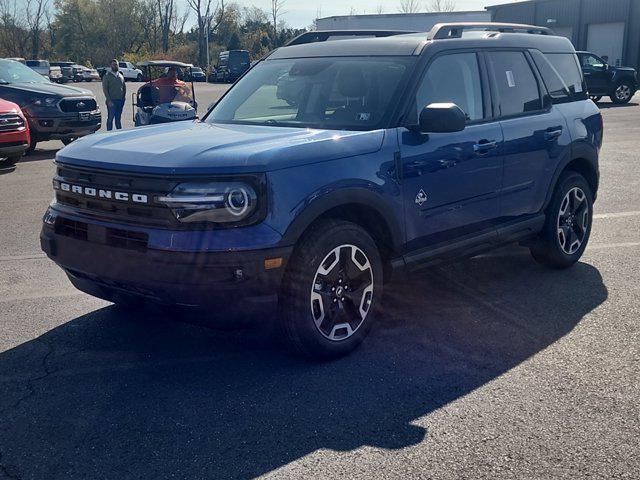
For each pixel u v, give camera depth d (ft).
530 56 19.15
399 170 14.67
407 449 10.94
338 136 14.14
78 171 13.71
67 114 48.75
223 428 11.64
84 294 18.37
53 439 11.35
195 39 302.45
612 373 13.57
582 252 20.71
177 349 14.87
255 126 16.03
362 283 14.47
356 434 11.41
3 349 14.88
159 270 12.42
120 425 11.76
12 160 42.11
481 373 13.64
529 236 18.89
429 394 12.78
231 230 12.37
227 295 12.49
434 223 15.71
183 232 12.37
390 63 16.20
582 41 142.92
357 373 13.66
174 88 47.47
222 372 13.75
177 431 11.56
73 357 14.48
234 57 187.52
